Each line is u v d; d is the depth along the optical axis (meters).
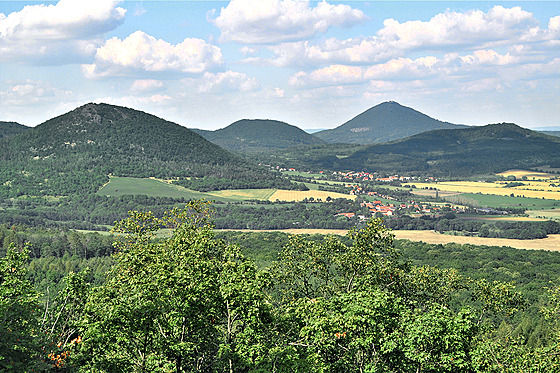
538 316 69.06
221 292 25.95
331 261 37.47
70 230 196.38
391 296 27.09
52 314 27.94
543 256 138.75
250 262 28.77
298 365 25.84
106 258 126.69
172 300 24.88
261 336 27.09
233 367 26.92
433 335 24.53
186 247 30.53
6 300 25.34
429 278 36.66
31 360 22.78
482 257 135.62
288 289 38.06
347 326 25.39
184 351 24.84
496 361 26.47
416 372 25.45
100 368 24.62
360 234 36.72
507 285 36.97
